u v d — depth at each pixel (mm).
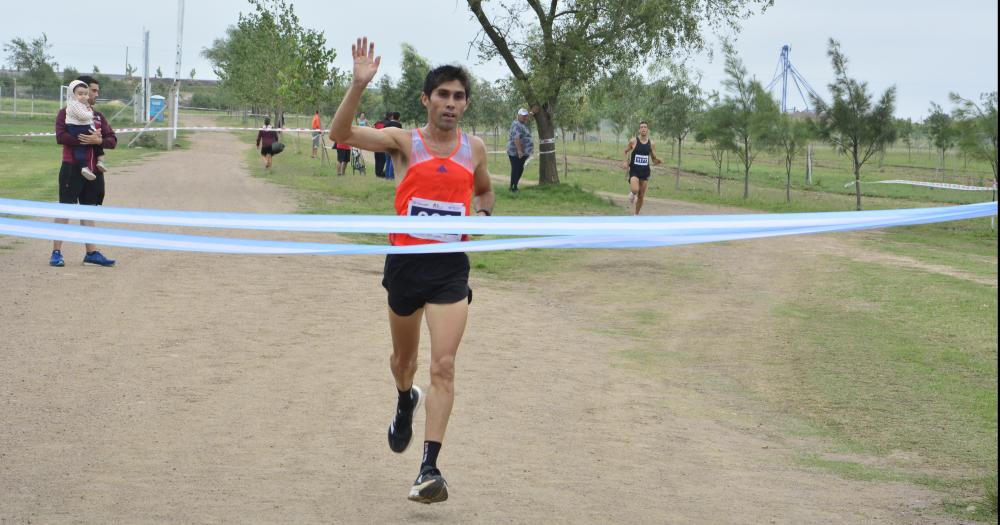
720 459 5730
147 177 25094
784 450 6086
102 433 5316
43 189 19500
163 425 5535
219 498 4383
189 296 9617
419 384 6926
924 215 3746
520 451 5531
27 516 4039
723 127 30266
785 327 10281
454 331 4301
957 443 6430
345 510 4316
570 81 26078
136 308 8852
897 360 8914
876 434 6621
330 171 30891
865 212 3709
